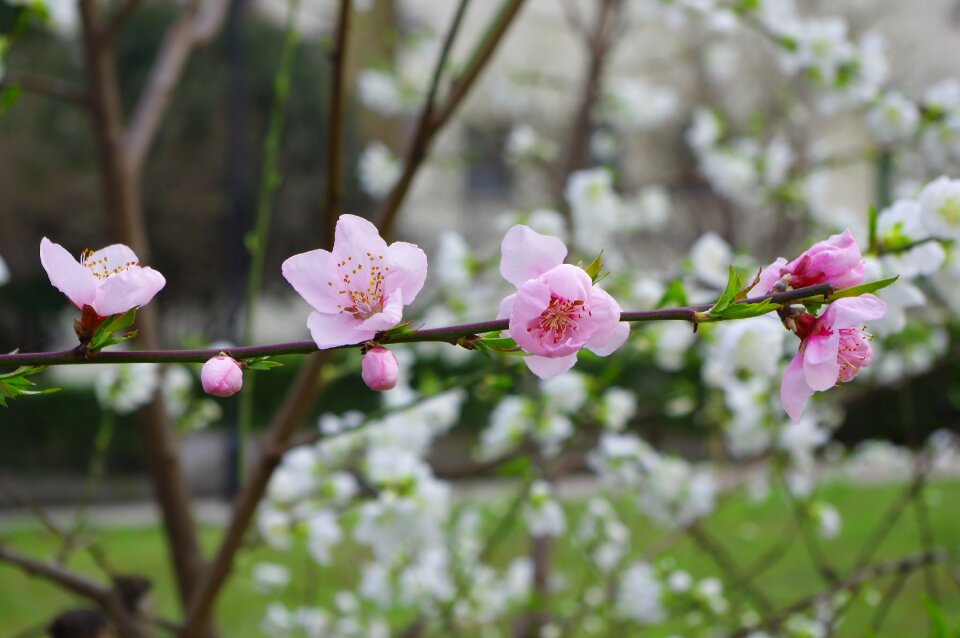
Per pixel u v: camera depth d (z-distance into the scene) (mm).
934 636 1442
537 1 13938
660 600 3408
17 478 11867
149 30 15234
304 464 2895
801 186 4500
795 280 1188
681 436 10109
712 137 4668
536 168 5742
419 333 1138
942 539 6727
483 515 4578
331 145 2230
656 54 12125
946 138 3189
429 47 5188
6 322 16375
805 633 3113
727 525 6309
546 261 1153
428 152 2477
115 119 2953
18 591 5727
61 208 15531
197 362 1139
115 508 10242
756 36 12070
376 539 2734
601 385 3176
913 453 4219
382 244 1184
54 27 2873
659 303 1750
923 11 12875
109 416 3045
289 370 13492
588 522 3762
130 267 1234
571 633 3736
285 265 1174
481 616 3686
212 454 11492
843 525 7191
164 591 5988
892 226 1942
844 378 1274
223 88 15531
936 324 3707
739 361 2143
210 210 15711
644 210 4719
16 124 15359
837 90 3328
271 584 3703
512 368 2146
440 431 3164
